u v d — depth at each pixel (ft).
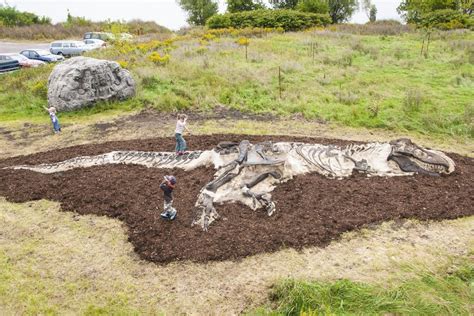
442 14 106.83
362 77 62.49
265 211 26.94
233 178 29.01
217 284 21.36
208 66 66.90
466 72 61.67
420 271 21.77
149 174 32.58
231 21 115.24
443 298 19.79
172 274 22.16
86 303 20.44
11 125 50.49
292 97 54.44
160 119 50.49
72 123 50.11
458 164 34.99
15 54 87.25
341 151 32.24
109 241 25.16
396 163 32.04
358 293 19.90
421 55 74.43
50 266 23.06
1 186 32.50
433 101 51.01
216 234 24.88
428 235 25.09
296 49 81.56
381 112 48.91
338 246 24.02
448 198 28.71
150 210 27.73
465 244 24.22
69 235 25.91
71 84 52.70
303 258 22.99
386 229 25.57
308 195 28.48
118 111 53.62
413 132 44.93
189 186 30.27
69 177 32.94
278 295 20.35
